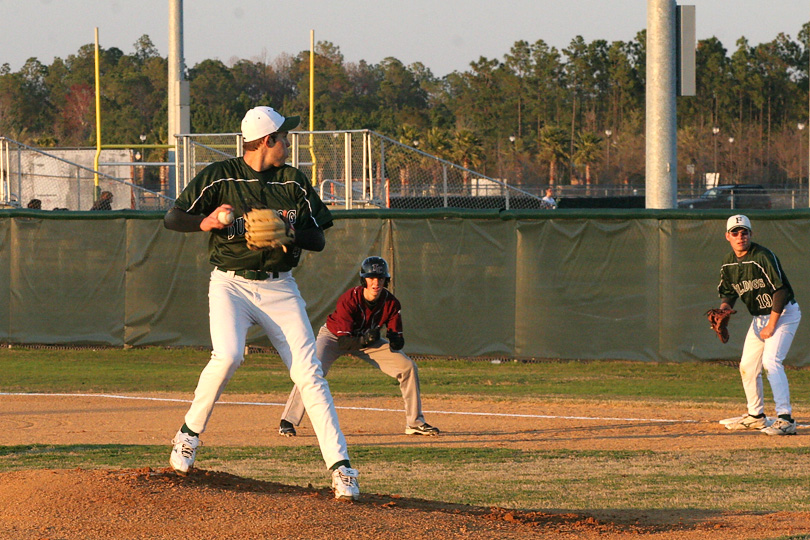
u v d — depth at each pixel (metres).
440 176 108.94
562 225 51.97
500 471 26.58
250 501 17.56
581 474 26.14
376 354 33.03
